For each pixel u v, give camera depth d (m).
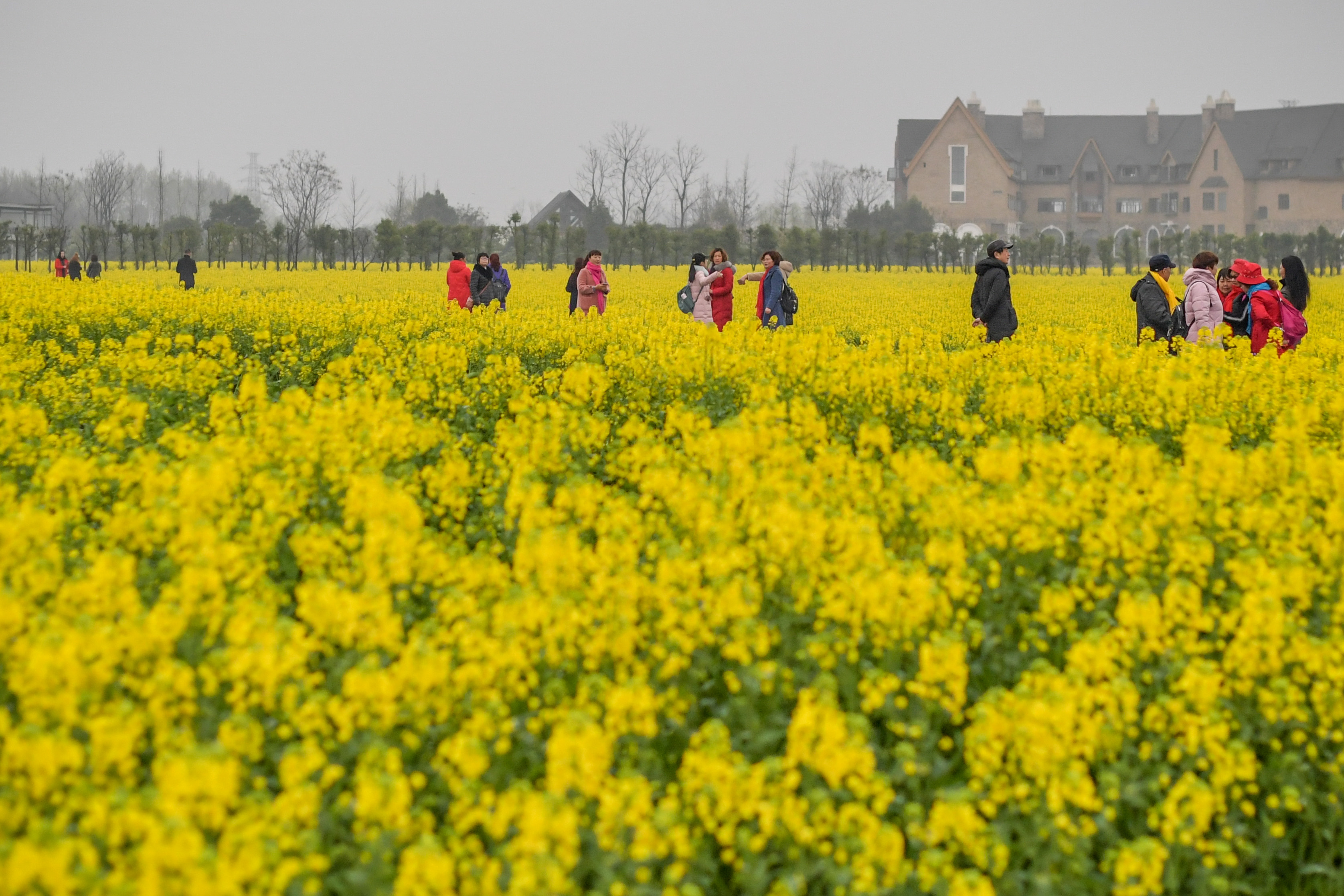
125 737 6.46
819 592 8.81
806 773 7.09
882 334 20.59
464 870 5.97
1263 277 23.52
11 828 6.01
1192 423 14.38
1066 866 6.61
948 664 7.45
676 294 65.50
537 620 7.92
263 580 8.91
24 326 27.95
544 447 12.73
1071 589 9.09
